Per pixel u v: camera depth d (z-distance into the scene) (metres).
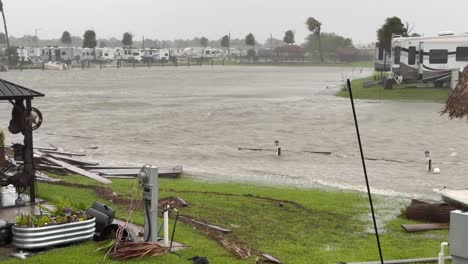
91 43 174.88
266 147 28.00
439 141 29.25
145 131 33.53
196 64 193.75
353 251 11.96
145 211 10.84
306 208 15.77
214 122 37.41
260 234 12.91
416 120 36.94
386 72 67.50
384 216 15.33
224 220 13.88
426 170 22.41
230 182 20.25
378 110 42.75
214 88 71.88
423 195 18.33
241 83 83.38
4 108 46.56
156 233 10.84
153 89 69.69
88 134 32.53
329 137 30.94
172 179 20.70
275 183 20.22
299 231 13.47
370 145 28.34
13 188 13.55
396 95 51.75
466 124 34.75
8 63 133.75
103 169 21.97
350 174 21.84
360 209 16.06
